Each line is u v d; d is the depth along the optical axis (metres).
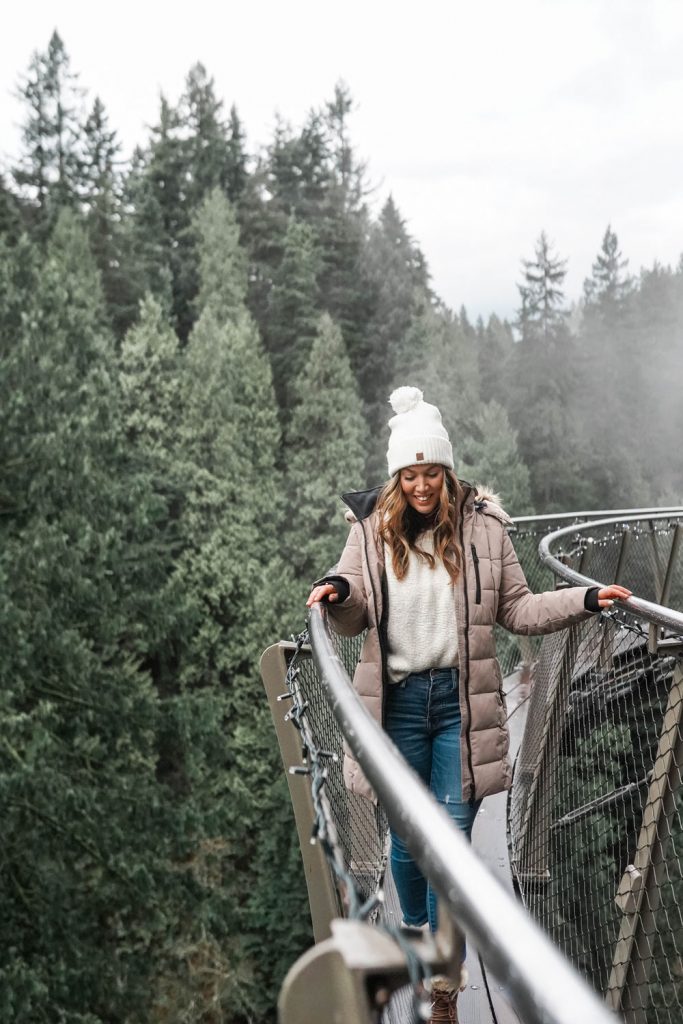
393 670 3.07
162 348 38.50
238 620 34.91
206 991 23.25
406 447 2.94
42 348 25.80
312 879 3.06
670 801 3.52
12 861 18.09
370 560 3.04
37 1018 16.36
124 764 22.70
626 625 3.82
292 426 42.59
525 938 0.71
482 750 2.98
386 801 1.09
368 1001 0.96
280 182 60.47
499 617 3.11
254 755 32.00
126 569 27.80
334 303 53.19
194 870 26.88
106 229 48.59
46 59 55.81
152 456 36.69
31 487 23.53
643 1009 3.45
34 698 21.52
